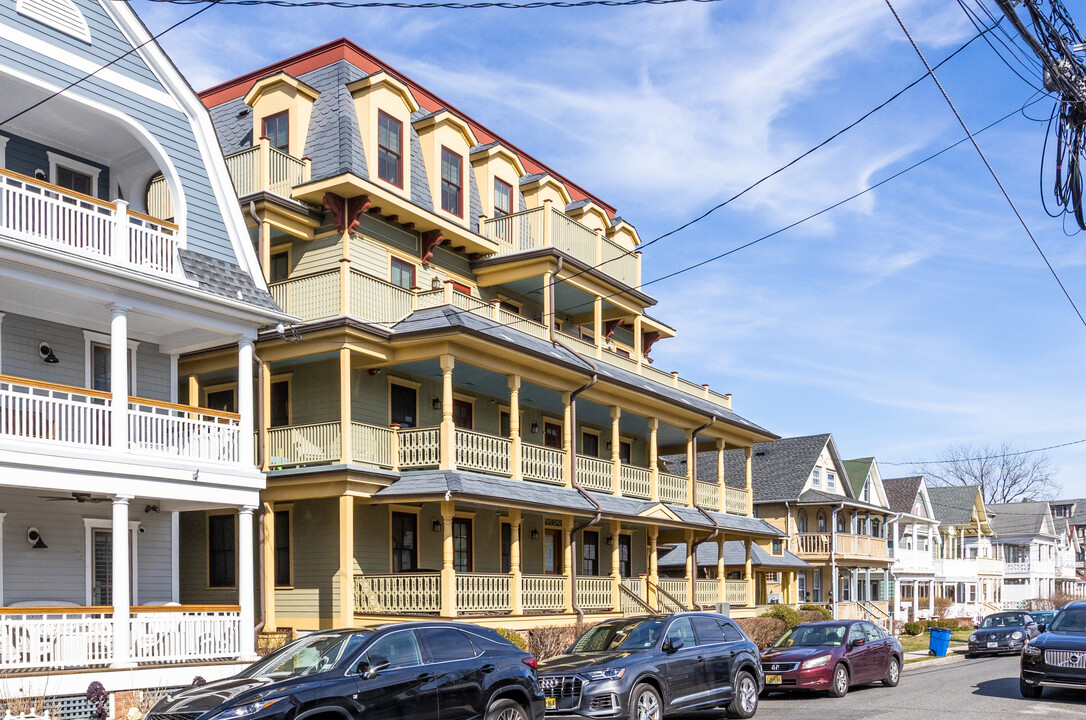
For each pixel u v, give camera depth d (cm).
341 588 2256
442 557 2666
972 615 7125
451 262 2922
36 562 1784
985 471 10381
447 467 2345
